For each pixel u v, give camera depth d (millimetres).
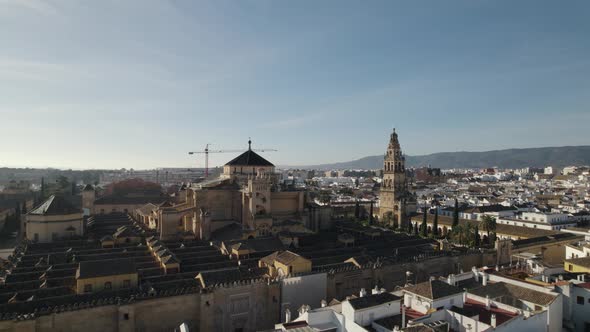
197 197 120875
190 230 120812
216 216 123438
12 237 162500
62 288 68312
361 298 52719
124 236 105812
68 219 114750
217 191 123312
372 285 85125
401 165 185125
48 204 114062
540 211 181250
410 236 127500
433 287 55281
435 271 95812
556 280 63500
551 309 50000
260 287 71000
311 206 135000
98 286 68688
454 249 108688
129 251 96125
